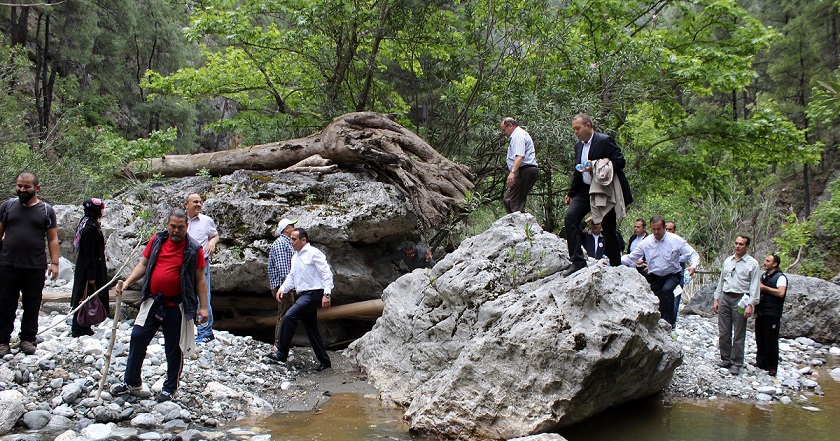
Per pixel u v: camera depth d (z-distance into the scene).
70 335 6.16
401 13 11.48
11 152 12.03
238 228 7.72
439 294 6.02
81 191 12.28
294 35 11.43
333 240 7.57
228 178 8.34
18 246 5.38
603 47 13.57
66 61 23.14
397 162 8.20
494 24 12.01
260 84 14.07
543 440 4.12
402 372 5.92
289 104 14.60
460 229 9.97
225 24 12.12
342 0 10.95
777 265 7.38
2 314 5.32
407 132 8.89
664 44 14.83
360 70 12.65
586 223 8.42
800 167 28.25
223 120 13.23
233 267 7.48
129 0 25.62
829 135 25.98
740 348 7.28
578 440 4.86
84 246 5.68
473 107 11.87
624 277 5.62
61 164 12.94
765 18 29.53
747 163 16.62
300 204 7.88
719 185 16.19
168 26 28.86
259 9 12.30
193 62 30.84
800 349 9.36
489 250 6.05
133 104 28.06
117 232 8.07
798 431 5.25
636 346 5.00
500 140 11.00
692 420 5.51
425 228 8.12
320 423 4.97
